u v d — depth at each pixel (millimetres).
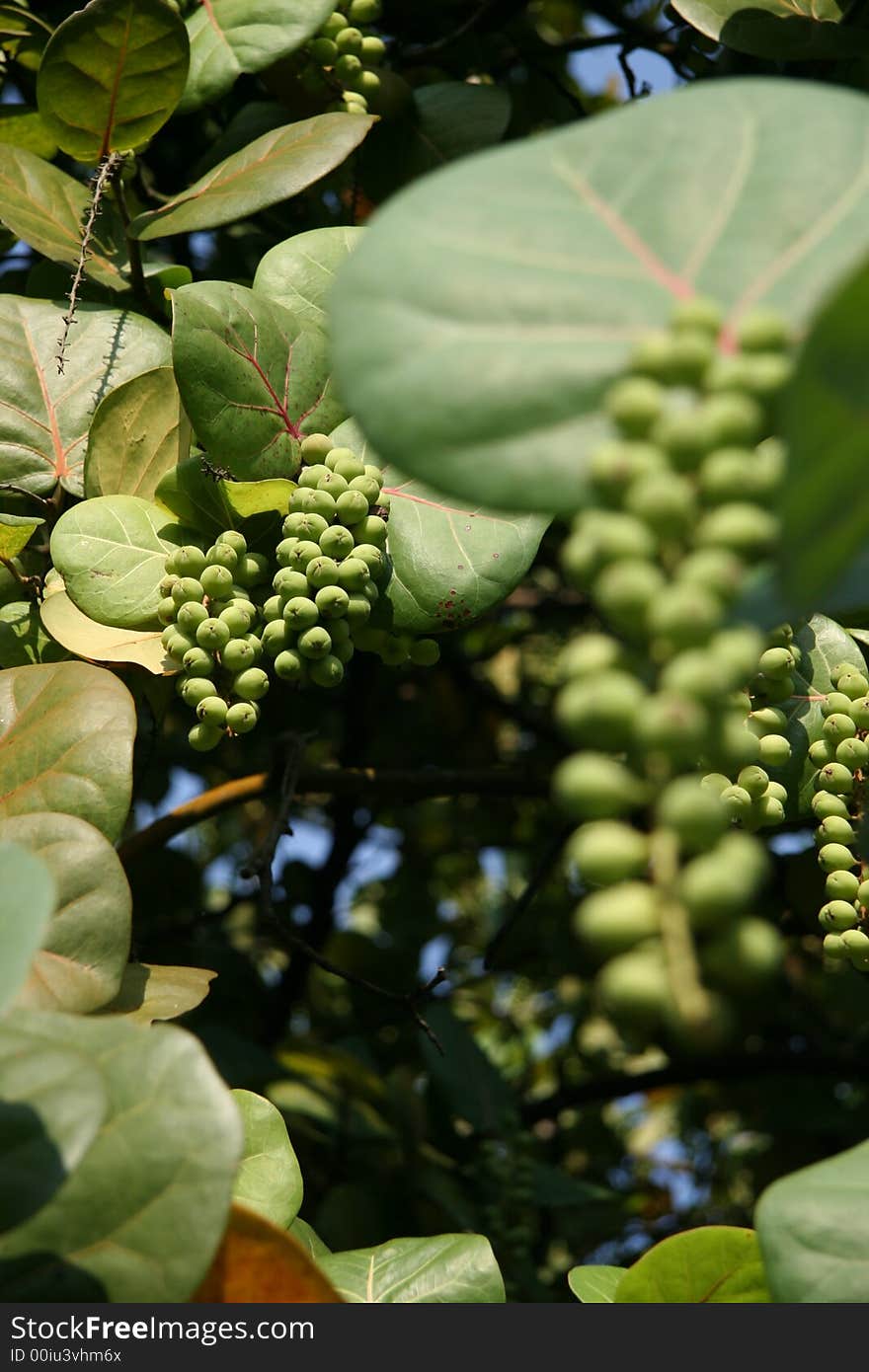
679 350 1079
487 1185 1925
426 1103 2039
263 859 1576
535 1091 2850
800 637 1535
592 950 997
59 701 1426
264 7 1675
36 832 1390
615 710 1002
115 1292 1251
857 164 1224
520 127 2029
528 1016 2826
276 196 1590
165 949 2160
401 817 2764
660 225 1218
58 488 1589
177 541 1530
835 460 938
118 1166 1262
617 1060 2732
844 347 913
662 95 1244
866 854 1489
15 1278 1250
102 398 1604
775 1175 2352
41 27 1756
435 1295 1404
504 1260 1849
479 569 1521
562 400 1176
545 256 1212
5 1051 1260
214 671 1499
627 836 1015
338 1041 2152
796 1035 2275
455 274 1208
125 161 1647
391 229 1216
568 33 2359
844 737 1505
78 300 1635
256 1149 1425
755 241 1214
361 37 1735
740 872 967
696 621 986
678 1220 2348
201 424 1511
